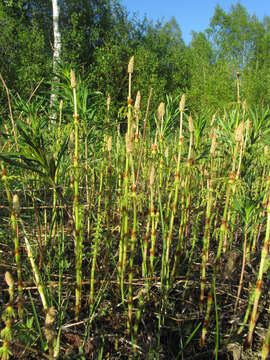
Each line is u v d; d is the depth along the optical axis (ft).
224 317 5.86
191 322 5.80
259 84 35.78
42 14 55.52
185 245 8.05
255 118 8.94
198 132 8.30
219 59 50.44
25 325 4.90
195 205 9.37
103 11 56.54
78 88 9.48
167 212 6.87
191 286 6.74
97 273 6.81
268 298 6.40
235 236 9.04
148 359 4.74
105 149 8.27
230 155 8.91
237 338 5.24
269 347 4.13
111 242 7.43
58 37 38.17
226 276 6.39
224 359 5.08
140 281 6.82
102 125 9.59
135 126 6.87
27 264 6.60
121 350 5.08
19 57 35.86
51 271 6.84
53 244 7.34
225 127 9.25
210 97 37.17
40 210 9.09
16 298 5.85
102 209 9.21
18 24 40.52
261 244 9.07
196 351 5.20
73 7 56.34
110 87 32.89
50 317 4.09
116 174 8.66
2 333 3.96
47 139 10.89
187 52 66.64
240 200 6.21
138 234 7.84
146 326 5.61
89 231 8.27
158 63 45.16
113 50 38.86
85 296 6.15
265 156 9.55
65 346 5.00
